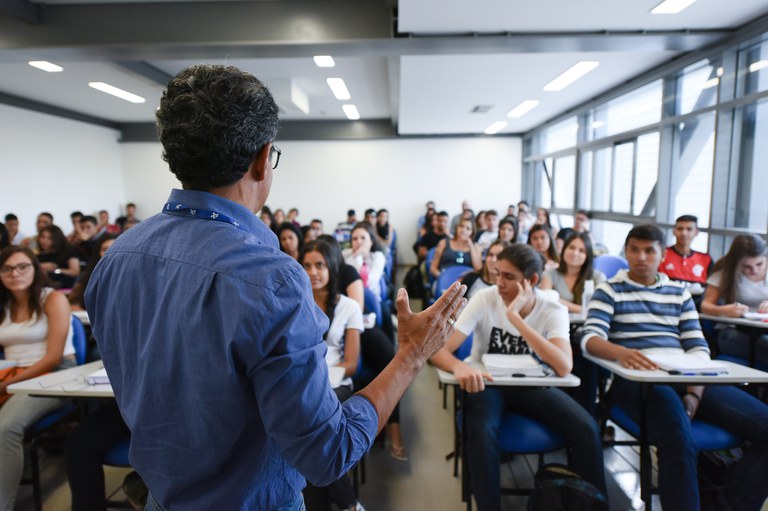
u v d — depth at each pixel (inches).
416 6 109.0
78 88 224.4
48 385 63.4
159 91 227.3
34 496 71.0
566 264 113.7
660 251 78.1
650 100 180.9
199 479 23.6
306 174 348.5
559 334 70.5
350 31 128.3
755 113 131.3
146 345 23.6
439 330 29.5
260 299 21.3
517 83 183.9
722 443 63.9
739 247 101.2
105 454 63.4
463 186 345.7
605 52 146.4
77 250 205.6
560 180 280.1
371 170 347.3
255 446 24.0
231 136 22.8
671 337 76.4
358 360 81.3
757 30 118.3
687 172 161.5
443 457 88.9
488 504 61.0
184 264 22.8
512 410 72.8
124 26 131.6
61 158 275.1
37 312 81.0
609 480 79.4
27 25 132.8
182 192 24.7
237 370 22.0
